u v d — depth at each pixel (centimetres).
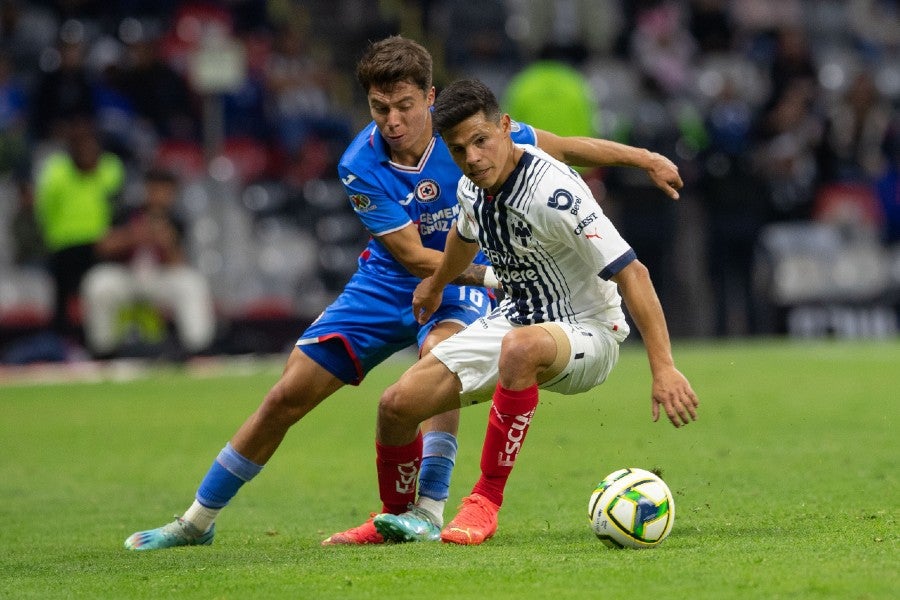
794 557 1653
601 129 7044
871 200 7400
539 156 1912
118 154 6438
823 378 4772
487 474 1956
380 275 2164
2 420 4234
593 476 2773
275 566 1786
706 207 6806
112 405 4588
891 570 1534
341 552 1916
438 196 2136
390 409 1992
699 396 4288
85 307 5966
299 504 2572
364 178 2112
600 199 6462
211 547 2078
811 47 8662
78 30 7000
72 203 5928
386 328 2159
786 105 7350
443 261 2023
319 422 4059
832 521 2012
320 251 6525
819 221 7231
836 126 7394
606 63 7362
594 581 1548
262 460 2130
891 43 9012
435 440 2108
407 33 7888
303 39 7794
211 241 6353
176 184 6269
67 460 3350
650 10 7731
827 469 2700
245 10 7481
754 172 6906
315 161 6881
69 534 2280
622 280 1858
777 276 6938
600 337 1966
